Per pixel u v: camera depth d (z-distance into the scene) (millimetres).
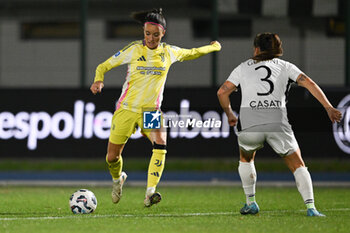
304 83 25781
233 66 66188
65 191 42125
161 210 30359
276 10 66062
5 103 55250
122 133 28141
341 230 22781
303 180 26391
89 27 71250
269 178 52156
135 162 59156
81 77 57156
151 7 70500
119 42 70875
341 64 64250
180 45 69688
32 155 54938
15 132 55062
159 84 27938
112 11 70875
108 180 51156
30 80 71438
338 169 56219
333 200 36156
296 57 64938
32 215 27734
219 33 66625
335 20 64750
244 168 27094
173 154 53844
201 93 53656
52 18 71750
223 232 22266
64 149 54594
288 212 29062
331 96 52969
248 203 27500
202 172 56062
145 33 27453
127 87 28016
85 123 54594
